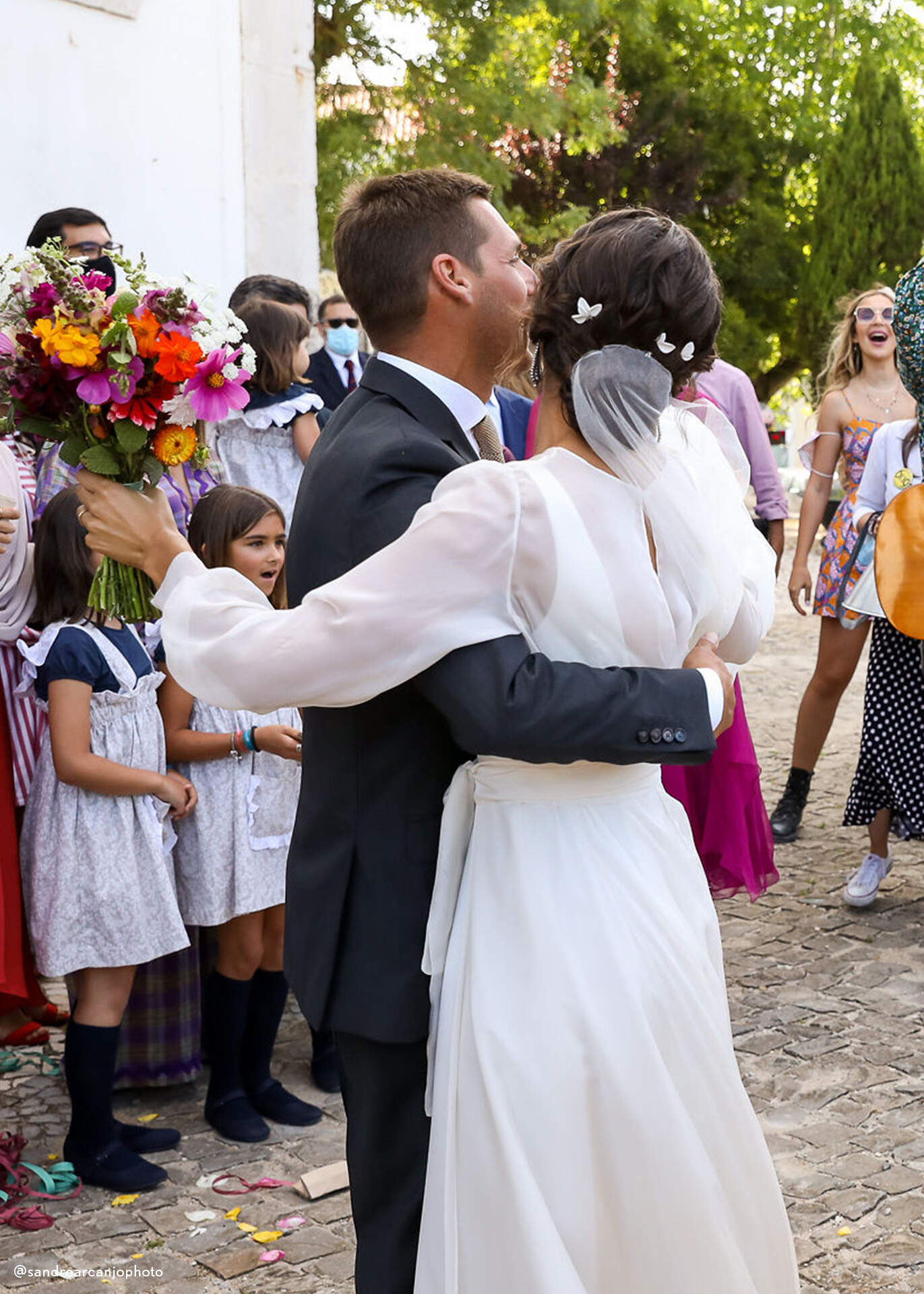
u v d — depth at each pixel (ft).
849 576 16.25
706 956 5.88
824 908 15.75
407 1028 5.88
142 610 6.61
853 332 17.83
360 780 5.96
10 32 16.74
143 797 10.24
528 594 5.46
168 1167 10.28
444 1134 5.57
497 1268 5.35
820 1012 12.91
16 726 11.55
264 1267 8.96
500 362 6.28
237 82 19.95
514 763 5.71
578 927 5.53
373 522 5.74
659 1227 5.40
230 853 10.60
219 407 6.48
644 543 5.68
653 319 5.63
